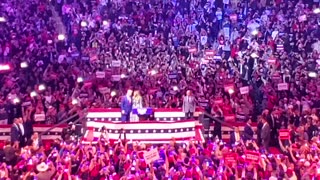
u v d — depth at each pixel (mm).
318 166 24484
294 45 45219
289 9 49250
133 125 31672
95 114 33250
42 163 23938
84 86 37719
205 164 24812
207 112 35469
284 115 34500
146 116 33188
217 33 48656
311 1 49844
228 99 36750
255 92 38406
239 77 41656
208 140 30875
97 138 31266
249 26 47906
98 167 24719
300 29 46469
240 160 25812
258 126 32188
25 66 39656
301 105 36469
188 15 49812
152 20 49250
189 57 44969
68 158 25344
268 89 38625
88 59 43156
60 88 38344
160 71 41625
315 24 47281
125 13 49719
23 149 27297
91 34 46781
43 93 37219
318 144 28328
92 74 40594
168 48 45344
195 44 46781
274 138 33312
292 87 38781
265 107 36875
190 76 40594
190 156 26344
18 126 31188
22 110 34375
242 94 36812
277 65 42094
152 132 31797
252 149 28094
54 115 34375
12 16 48250
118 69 41344
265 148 30672
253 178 24547
